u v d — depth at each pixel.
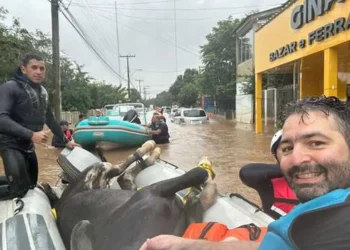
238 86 32.66
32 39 27.50
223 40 37.84
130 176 4.68
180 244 1.89
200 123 29.97
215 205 3.29
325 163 1.40
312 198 1.40
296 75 17.88
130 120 15.88
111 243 2.67
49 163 10.91
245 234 2.49
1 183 4.30
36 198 3.78
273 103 23.98
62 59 43.31
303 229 1.23
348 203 1.22
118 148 14.38
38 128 4.30
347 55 13.09
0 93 4.01
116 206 3.10
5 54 22.39
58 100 18.56
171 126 27.52
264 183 3.31
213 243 1.88
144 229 2.66
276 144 2.83
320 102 1.50
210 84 38.97
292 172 1.47
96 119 13.75
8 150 3.99
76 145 4.97
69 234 3.30
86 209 3.29
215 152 12.37
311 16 12.23
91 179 3.87
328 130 1.42
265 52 17.75
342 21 10.34
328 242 1.17
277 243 1.28
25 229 2.86
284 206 3.22
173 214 2.95
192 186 3.18
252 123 28.27
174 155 11.89
